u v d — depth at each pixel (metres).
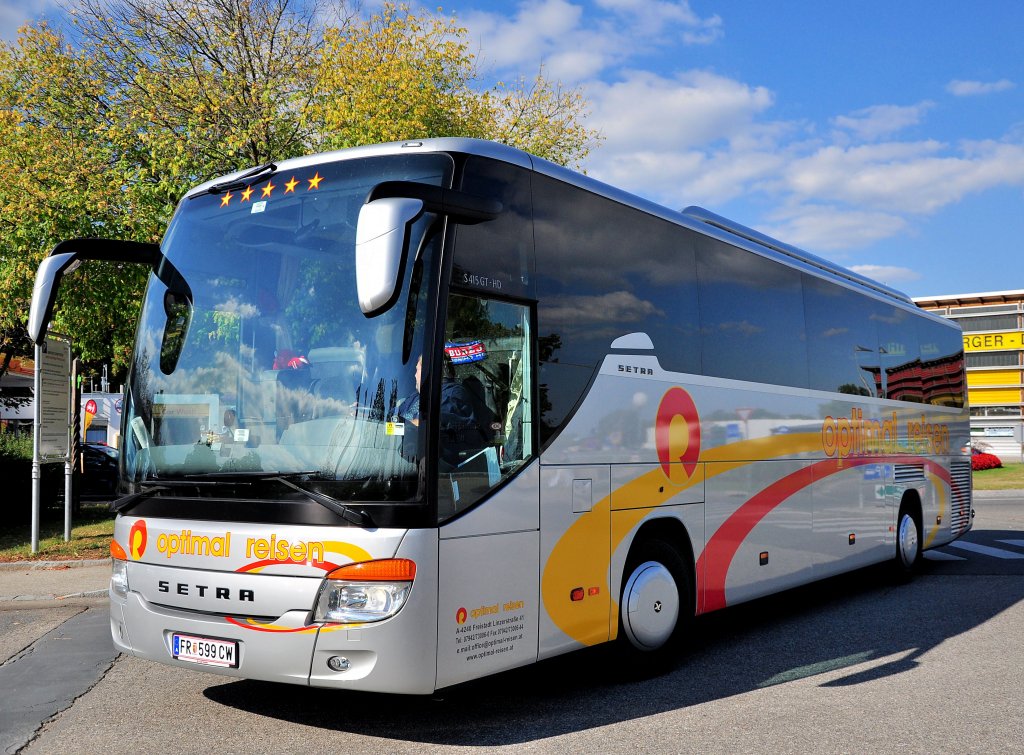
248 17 18.50
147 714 5.65
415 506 4.68
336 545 4.65
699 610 7.14
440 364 4.87
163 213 15.06
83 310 15.45
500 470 5.24
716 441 7.50
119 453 5.62
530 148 22.50
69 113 17.19
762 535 8.12
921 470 11.99
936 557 13.94
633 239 6.79
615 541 6.18
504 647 5.18
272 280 5.37
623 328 6.50
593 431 6.05
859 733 5.30
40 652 7.52
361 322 4.98
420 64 19.20
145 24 18.56
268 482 4.85
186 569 5.08
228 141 15.31
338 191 5.39
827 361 9.70
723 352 7.76
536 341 5.65
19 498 16.36
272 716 5.60
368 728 5.36
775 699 6.06
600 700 6.03
